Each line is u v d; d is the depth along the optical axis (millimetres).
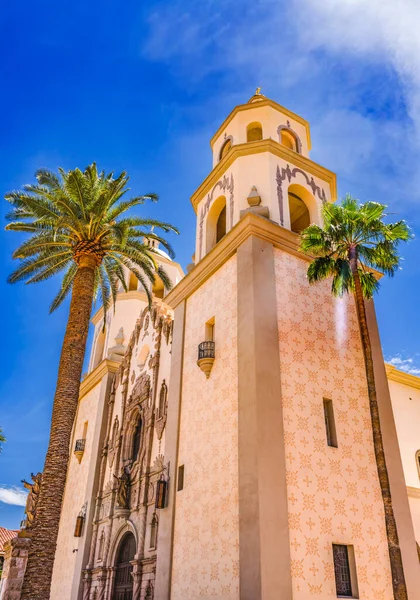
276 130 21625
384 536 14227
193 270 19844
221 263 18391
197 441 16469
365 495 14492
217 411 15883
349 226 15523
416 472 22312
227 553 13242
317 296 17344
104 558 22516
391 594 13422
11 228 20188
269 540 12094
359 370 16859
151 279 21828
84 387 32500
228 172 20625
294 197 21391
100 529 24328
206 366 16906
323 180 21203
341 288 15641
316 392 15289
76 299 18516
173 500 16547
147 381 24422
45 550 14750
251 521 12500
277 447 13484
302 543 12602
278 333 15555
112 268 22734
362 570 13242
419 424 23703
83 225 19234
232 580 12719
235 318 16578
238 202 19031
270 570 11734
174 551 15703
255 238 16906
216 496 14508
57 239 20375
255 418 13633
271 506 12547
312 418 14719
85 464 28594
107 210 20125
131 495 22625
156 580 15906
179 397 18438
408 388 24547
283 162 20109
